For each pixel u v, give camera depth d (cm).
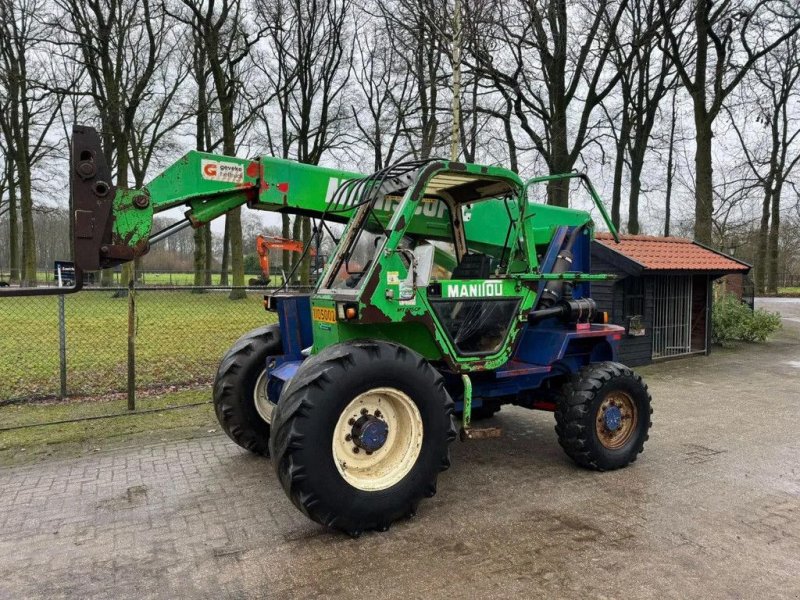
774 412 681
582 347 522
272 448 341
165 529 367
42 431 570
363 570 317
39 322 1327
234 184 429
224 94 2128
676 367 1023
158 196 400
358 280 429
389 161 2277
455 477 461
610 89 1800
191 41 2334
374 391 356
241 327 1250
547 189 1802
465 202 504
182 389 747
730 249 2125
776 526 373
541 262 549
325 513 339
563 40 1680
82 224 353
